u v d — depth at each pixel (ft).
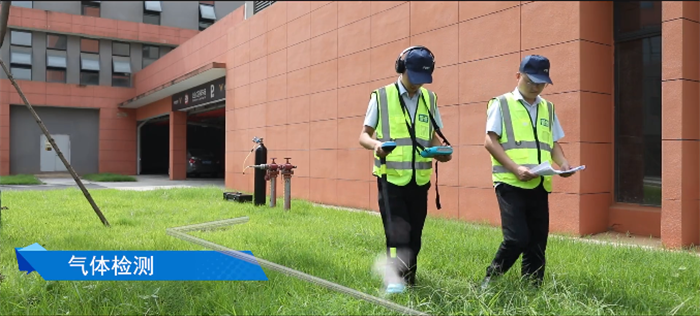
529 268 11.82
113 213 25.71
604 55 22.76
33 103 77.51
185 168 71.20
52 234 18.80
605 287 11.76
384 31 31.58
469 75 26.30
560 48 22.41
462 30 26.73
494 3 25.08
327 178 36.27
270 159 43.52
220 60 54.24
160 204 30.48
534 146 11.28
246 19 48.16
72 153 81.66
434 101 11.82
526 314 9.89
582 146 21.76
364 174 32.68
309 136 38.42
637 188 22.45
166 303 10.50
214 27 56.34
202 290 11.44
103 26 81.56
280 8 42.37
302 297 10.82
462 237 18.79
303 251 15.37
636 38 22.36
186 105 64.18
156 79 75.41
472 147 25.98
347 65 34.47
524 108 11.44
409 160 11.11
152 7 87.15
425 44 28.89
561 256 15.40
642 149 22.47
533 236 11.63
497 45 24.89
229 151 51.19
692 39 19.21
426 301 10.68
